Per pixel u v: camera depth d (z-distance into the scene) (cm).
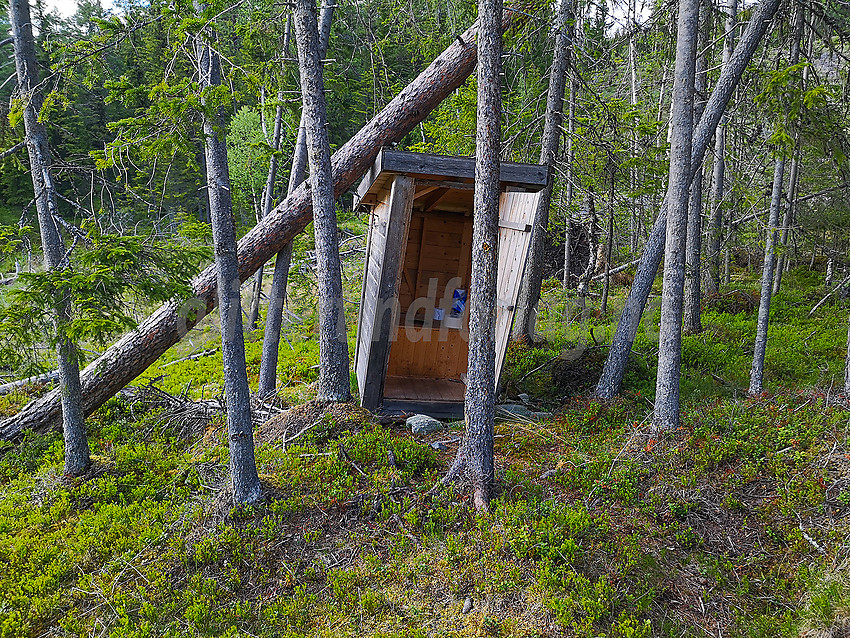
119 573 461
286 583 452
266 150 1021
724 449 592
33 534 519
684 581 461
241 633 411
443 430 709
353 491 540
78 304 453
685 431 638
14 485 598
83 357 559
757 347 765
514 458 641
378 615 423
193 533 499
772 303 1488
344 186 791
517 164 634
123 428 726
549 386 867
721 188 1356
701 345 1064
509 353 955
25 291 470
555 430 712
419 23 863
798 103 704
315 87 642
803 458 570
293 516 512
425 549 477
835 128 748
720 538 505
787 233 1288
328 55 871
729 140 1245
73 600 444
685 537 498
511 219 734
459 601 431
